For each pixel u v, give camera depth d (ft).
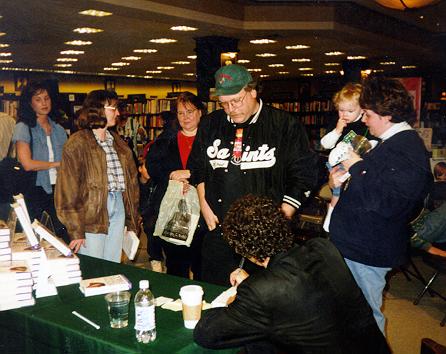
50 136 13.16
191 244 11.57
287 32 23.89
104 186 10.15
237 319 5.29
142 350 5.81
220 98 8.66
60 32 24.62
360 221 7.86
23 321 6.90
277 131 9.17
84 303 7.25
